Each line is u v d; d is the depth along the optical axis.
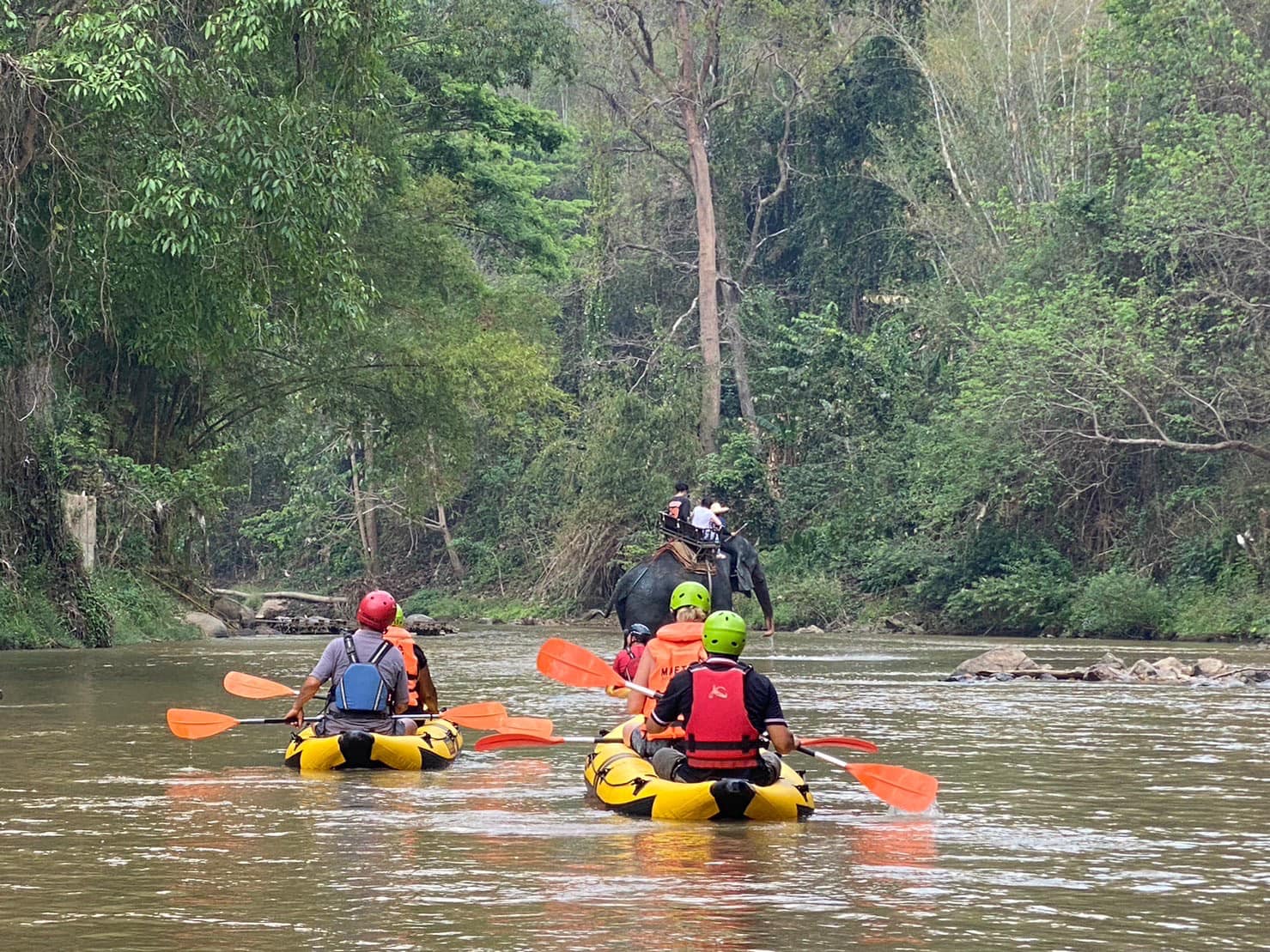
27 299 24.81
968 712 15.87
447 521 59.25
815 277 53.19
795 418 45.47
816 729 14.08
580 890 6.84
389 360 37.47
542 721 12.66
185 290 24.22
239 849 7.83
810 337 46.59
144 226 22.70
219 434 39.50
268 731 13.98
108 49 21.31
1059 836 8.35
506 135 46.03
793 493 44.78
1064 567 36.62
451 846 7.95
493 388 37.91
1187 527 35.22
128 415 34.34
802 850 7.88
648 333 56.72
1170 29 35.69
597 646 29.28
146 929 6.10
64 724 14.32
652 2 51.91
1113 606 34.00
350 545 60.88
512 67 41.88
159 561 34.06
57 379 31.08
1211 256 34.50
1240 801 9.70
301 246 23.31
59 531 28.25
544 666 11.39
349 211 24.02
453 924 6.18
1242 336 33.44
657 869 7.34
